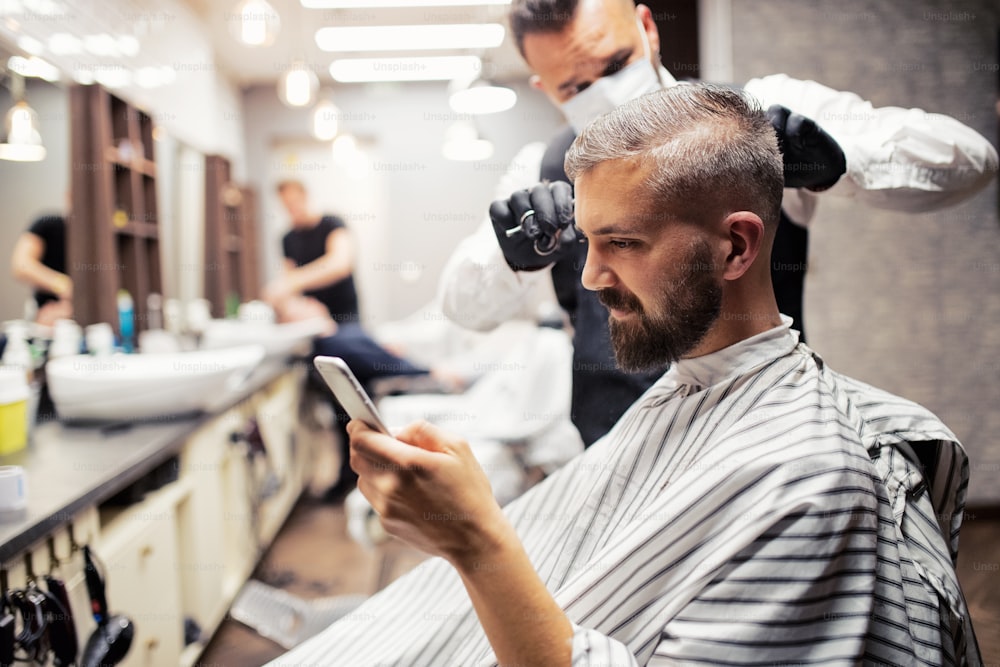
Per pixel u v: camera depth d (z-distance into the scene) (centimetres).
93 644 121
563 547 78
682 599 56
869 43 271
